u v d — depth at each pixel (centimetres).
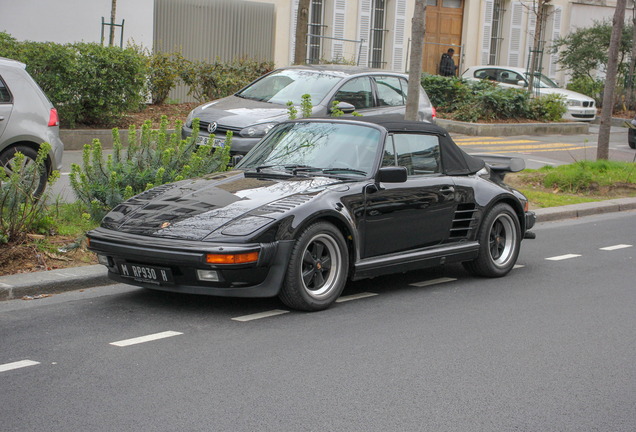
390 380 436
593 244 916
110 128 1431
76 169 759
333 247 576
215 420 371
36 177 715
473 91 2203
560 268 776
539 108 2219
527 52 2994
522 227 753
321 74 1218
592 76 2972
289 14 2245
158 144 814
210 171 822
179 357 461
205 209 561
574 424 384
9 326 513
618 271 766
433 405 402
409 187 637
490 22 2862
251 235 521
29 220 680
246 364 453
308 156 650
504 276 734
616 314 602
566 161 1606
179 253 515
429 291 661
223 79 1692
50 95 1319
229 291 528
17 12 1733
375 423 375
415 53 1031
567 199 1211
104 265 595
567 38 2961
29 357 453
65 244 699
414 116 1047
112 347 476
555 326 562
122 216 577
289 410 387
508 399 415
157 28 1995
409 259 639
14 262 644
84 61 1336
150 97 1688
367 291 653
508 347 507
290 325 535
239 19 2144
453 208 676
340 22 2444
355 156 634
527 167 1493
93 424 361
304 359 466
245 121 1066
